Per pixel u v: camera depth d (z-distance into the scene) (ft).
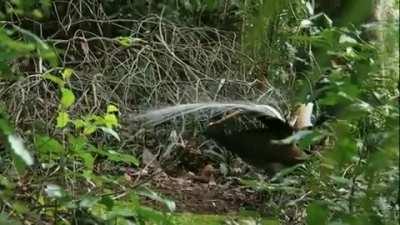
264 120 23.77
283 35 25.52
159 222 15.71
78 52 33.81
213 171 30.81
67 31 34.06
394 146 10.81
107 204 15.26
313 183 16.67
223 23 37.78
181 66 34.45
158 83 32.83
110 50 35.09
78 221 15.53
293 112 25.17
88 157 16.75
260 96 30.45
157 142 31.99
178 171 31.01
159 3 38.24
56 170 17.52
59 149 16.74
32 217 16.03
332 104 12.64
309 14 26.61
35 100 27.02
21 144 11.82
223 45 35.42
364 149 13.06
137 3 38.91
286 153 22.61
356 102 12.05
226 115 26.81
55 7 34.42
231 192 27.96
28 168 17.61
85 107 29.43
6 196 15.84
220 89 33.37
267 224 20.47
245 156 24.18
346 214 13.28
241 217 22.53
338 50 13.58
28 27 34.99
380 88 12.48
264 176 27.50
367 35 13.38
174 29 35.17
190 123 31.58
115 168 28.48
